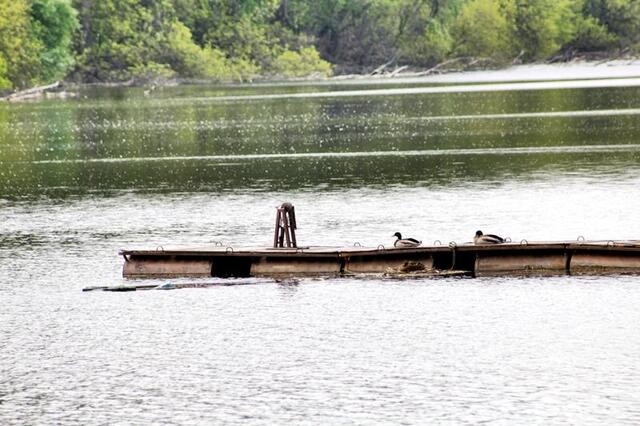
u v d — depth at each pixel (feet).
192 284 331.57
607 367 248.11
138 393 244.63
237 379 249.96
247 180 554.05
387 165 593.83
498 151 638.94
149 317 300.20
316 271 338.13
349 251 337.72
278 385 245.45
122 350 273.13
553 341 266.57
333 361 258.98
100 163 654.12
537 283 317.42
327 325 286.25
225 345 273.54
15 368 262.67
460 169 565.53
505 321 283.38
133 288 330.13
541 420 222.48
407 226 409.28
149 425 227.81
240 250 344.08
